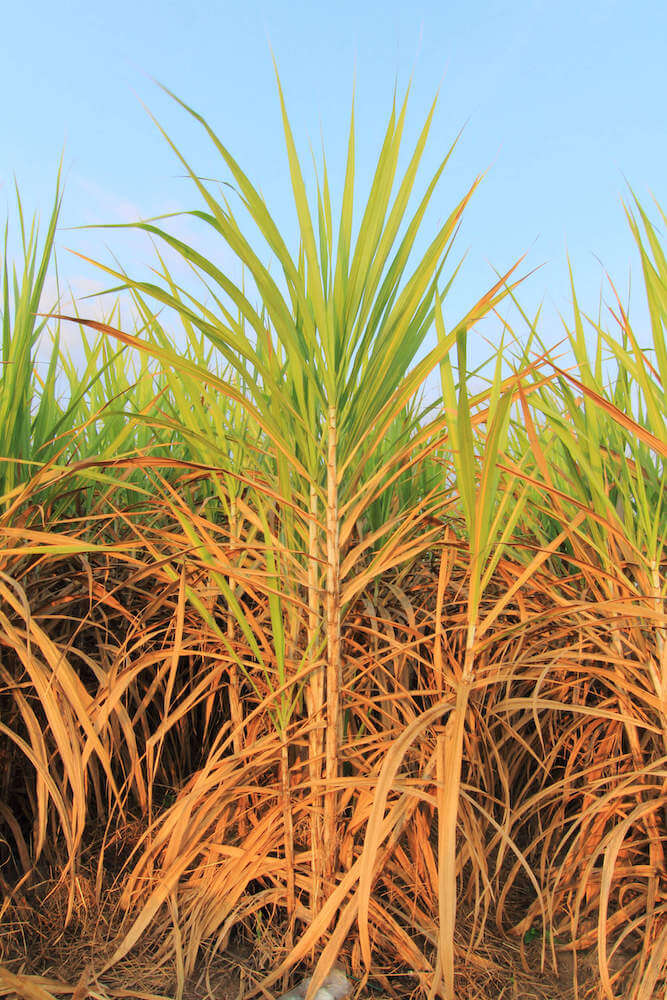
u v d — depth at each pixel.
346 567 2.92
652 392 2.91
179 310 2.71
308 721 3.00
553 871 3.24
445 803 2.51
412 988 2.83
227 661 3.19
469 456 2.65
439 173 2.78
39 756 2.93
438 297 2.91
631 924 2.79
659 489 3.16
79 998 2.72
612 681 3.02
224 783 3.05
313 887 2.94
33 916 3.01
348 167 2.83
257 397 2.89
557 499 3.15
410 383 2.86
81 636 3.63
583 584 3.49
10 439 3.26
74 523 3.79
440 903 2.43
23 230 3.54
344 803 3.03
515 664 2.91
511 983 2.88
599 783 2.93
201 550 2.94
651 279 2.88
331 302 2.87
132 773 3.19
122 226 2.56
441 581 3.15
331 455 2.90
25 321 3.28
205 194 2.59
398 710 3.47
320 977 2.59
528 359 3.38
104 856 3.38
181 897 3.08
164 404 4.14
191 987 2.83
